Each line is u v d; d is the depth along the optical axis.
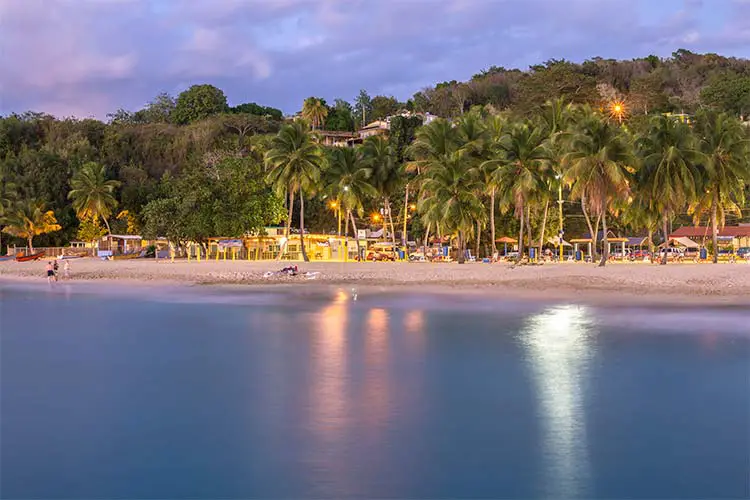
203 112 183.00
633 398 18.97
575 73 166.88
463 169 75.56
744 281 50.38
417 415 17.50
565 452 14.80
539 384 20.66
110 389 20.67
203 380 21.75
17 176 124.88
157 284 62.25
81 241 129.62
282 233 105.12
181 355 26.12
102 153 142.38
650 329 30.97
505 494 12.75
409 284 57.84
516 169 72.44
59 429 16.70
